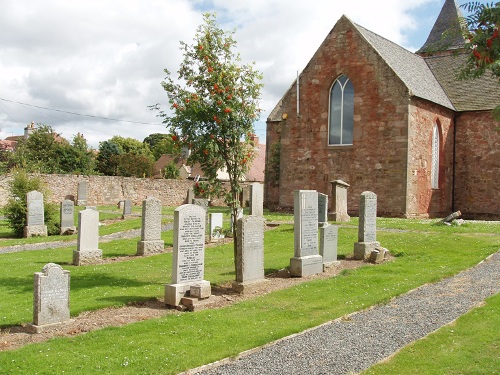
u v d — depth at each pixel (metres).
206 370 7.11
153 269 15.48
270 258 16.80
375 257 15.66
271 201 37.72
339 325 9.18
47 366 7.11
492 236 19.17
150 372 6.92
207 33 12.63
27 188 25.80
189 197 37.50
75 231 26.50
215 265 15.90
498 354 7.45
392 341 8.23
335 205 25.81
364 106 30.39
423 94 30.69
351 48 30.92
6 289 12.55
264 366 7.21
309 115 32.56
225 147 12.92
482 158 32.75
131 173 64.44
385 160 29.62
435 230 21.47
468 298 10.88
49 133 57.81
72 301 11.00
